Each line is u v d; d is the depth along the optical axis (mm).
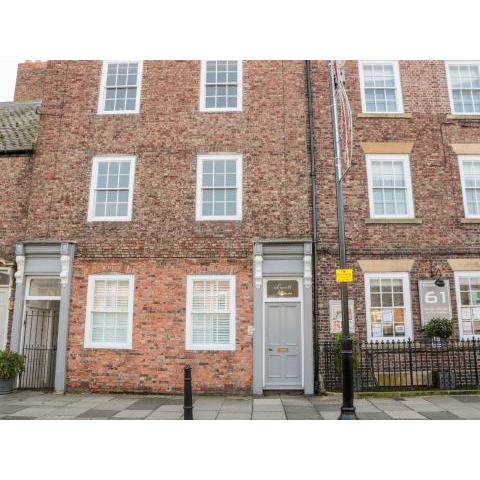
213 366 11914
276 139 13188
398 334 12227
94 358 12117
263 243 12266
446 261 12570
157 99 13609
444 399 10664
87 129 13500
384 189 13062
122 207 13039
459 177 13117
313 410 9734
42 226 12945
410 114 13383
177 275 12438
